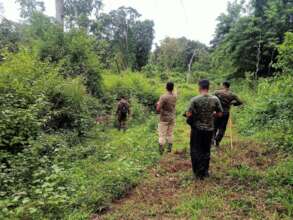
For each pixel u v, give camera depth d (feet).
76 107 36.29
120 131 42.11
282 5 67.31
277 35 65.77
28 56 35.47
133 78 68.95
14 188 17.35
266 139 28.55
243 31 69.36
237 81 73.46
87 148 27.86
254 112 38.09
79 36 52.44
